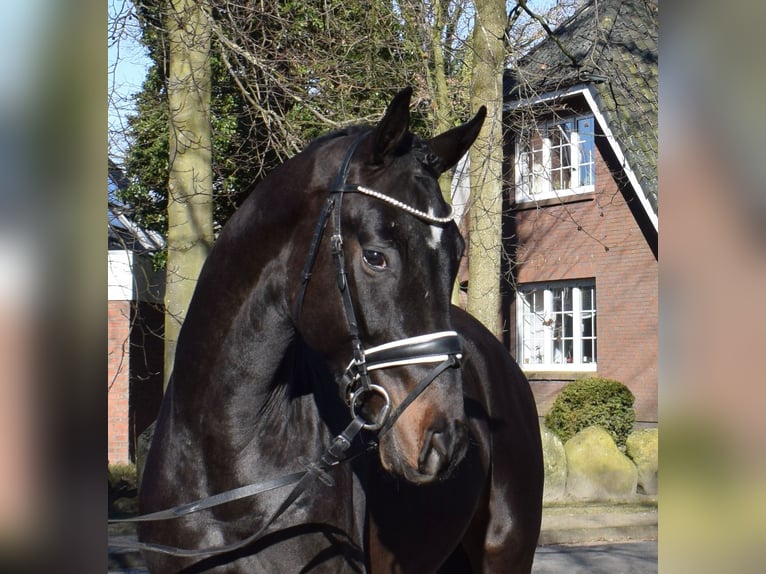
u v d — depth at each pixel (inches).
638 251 533.0
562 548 335.9
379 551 106.5
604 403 501.0
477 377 138.4
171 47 263.4
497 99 343.9
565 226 571.5
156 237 479.8
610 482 426.9
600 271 552.7
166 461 96.5
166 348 253.4
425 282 83.2
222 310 94.1
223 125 439.2
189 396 95.1
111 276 432.8
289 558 91.6
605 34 426.6
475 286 351.3
